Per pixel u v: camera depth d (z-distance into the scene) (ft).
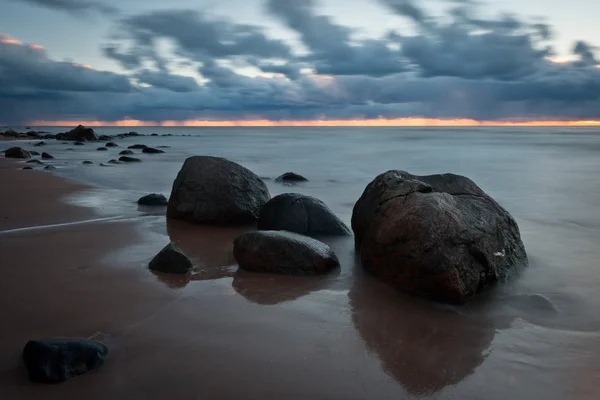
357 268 18.60
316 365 11.08
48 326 12.93
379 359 11.44
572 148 109.29
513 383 10.50
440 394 10.02
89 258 19.25
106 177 48.44
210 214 25.85
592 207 33.09
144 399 9.68
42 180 44.19
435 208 16.24
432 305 14.98
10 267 17.93
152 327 12.97
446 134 251.39
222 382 10.30
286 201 23.77
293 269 17.75
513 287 16.65
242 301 15.03
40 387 10.03
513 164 68.23
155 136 216.13
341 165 67.00
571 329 13.35
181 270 17.71
